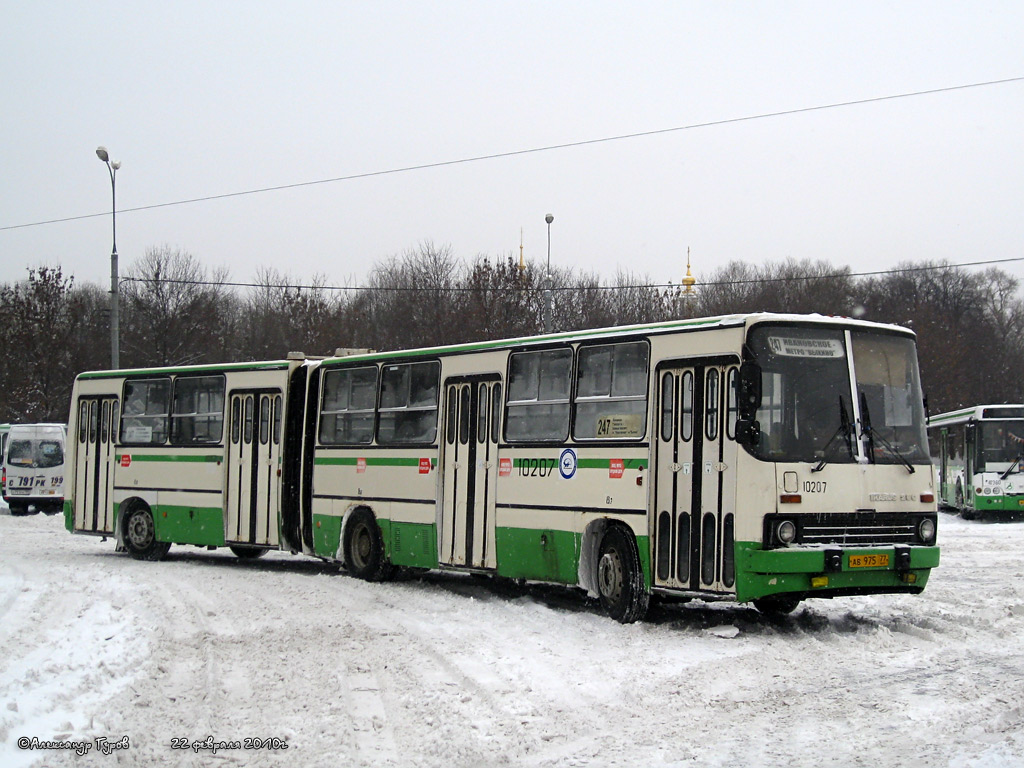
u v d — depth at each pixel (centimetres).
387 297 5466
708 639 1194
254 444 1970
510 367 1539
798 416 1220
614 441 1354
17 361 4841
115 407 2220
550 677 996
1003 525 3253
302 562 2144
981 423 3431
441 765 733
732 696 926
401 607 1449
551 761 743
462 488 1595
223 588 1648
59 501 3834
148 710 881
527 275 4434
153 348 4912
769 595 1216
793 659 1080
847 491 1223
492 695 923
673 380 1292
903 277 7062
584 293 5088
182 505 2073
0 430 4184
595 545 1391
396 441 1723
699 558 1237
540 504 1456
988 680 980
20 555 2258
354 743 784
